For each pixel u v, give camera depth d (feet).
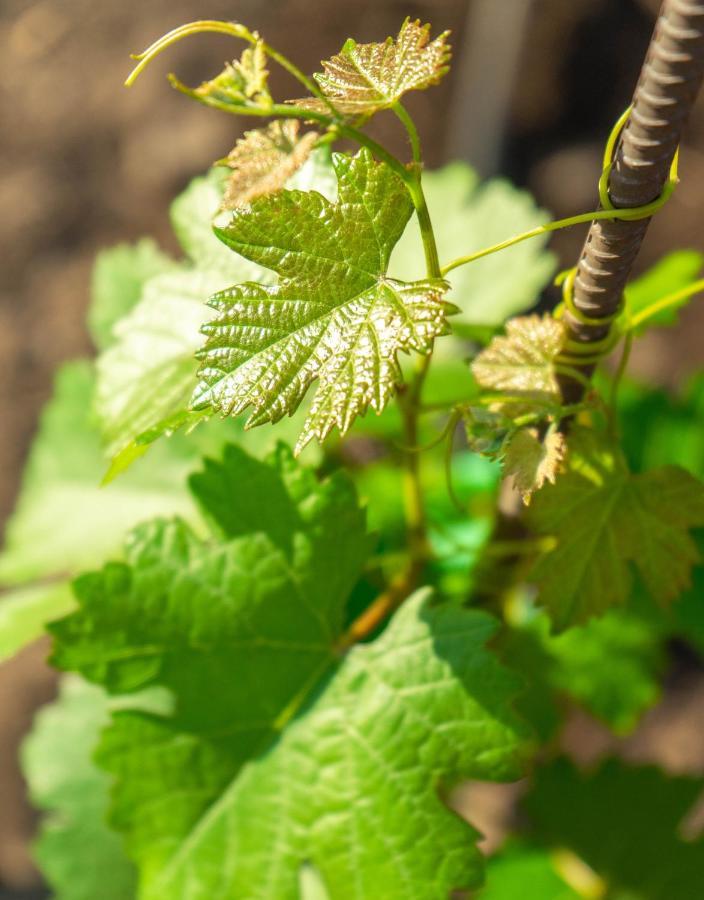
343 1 6.08
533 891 2.51
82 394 2.59
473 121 5.91
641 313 1.90
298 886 1.98
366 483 2.67
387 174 1.71
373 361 1.68
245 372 1.68
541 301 5.14
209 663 2.00
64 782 2.66
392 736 1.97
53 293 6.07
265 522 2.00
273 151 1.66
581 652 2.51
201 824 2.00
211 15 6.28
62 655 1.97
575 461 1.90
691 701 4.83
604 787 2.52
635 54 6.02
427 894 1.95
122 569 1.98
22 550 2.52
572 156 5.88
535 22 5.98
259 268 1.99
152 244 2.43
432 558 2.20
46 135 6.50
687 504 1.91
